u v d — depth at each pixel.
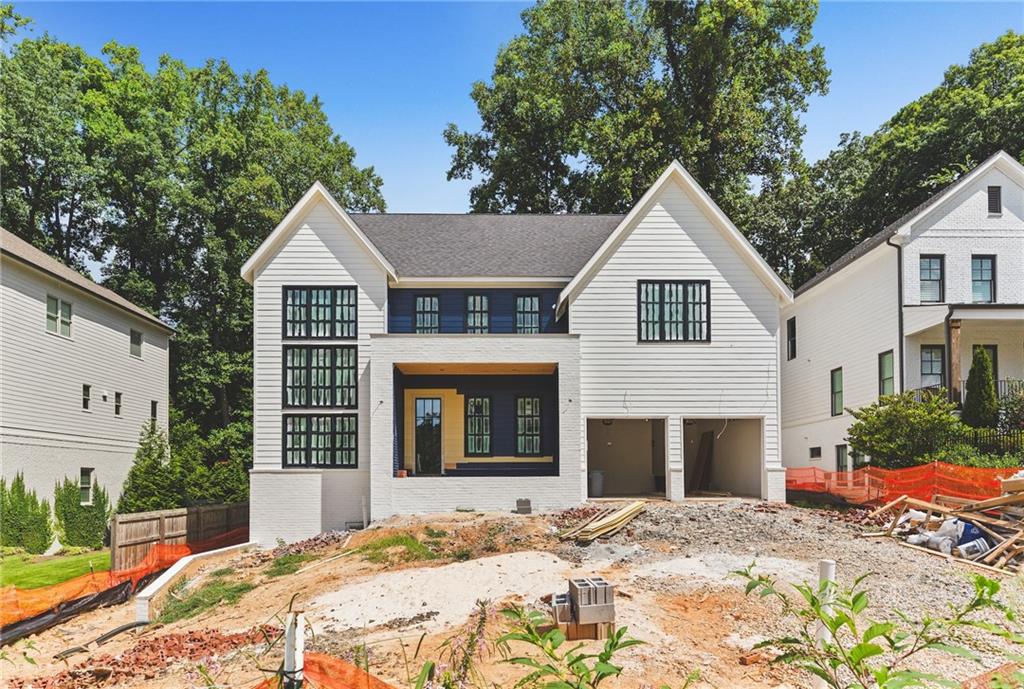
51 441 24.44
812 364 29.30
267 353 21.59
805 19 38.47
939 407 19.67
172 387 38.78
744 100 37.19
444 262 23.22
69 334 25.83
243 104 44.16
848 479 21.28
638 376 21.47
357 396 21.53
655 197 21.98
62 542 24.67
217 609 13.89
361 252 21.91
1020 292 22.80
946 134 31.97
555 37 39.62
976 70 34.53
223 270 38.66
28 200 36.06
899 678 3.56
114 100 39.78
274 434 21.38
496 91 39.91
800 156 41.91
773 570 12.37
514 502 20.23
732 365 21.59
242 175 39.38
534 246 24.33
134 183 38.53
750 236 38.66
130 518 16.84
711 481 27.14
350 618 11.68
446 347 20.70
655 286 21.77
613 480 26.48
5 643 12.47
